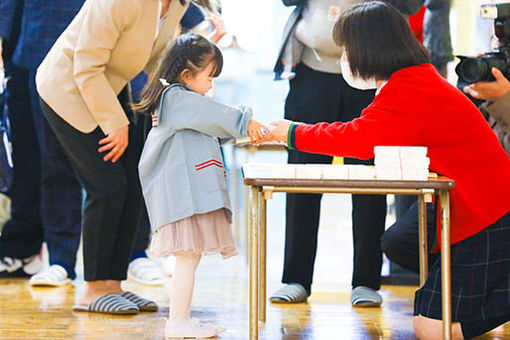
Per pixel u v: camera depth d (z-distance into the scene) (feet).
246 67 38.75
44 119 23.29
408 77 14.97
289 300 20.56
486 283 15.07
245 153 30.14
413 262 19.06
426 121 14.73
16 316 18.52
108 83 18.44
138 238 24.47
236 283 23.82
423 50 15.48
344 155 15.07
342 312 19.51
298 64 20.70
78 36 18.88
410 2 19.77
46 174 23.59
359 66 15.24
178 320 16.58
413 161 13.78
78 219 23.85
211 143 16.67
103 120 18.44
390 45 15.08
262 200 17.72
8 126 24.34
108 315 18.70
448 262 14.01
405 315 19.21
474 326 15.38
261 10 37.14
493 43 18.49
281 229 38.09
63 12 23.16
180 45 17.08
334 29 15.75
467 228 15.03
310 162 20.75
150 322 17.90
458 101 14.96
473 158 14.89
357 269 20.93
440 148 14.96
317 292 22.50
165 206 16.39
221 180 16.55
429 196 13.71
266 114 39.06
